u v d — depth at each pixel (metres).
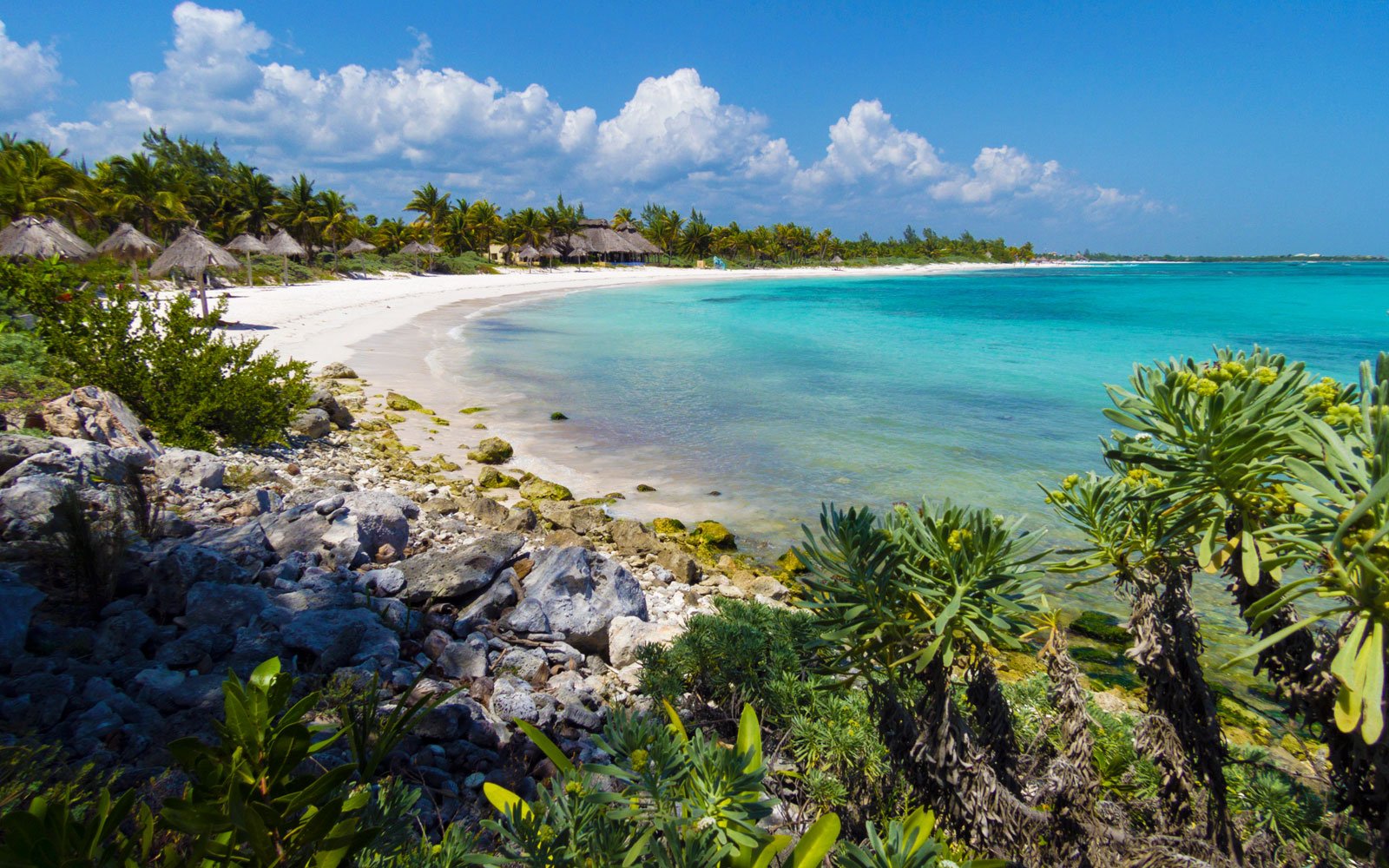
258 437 12.75
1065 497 2.42
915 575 2.11
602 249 120.38
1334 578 1.54
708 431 17.98
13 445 7.23
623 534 10.87
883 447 16.64
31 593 4.82
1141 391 2.41
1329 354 33.19
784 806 3.49
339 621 5.43
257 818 1.34
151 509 7.47
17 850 1.20
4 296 14.31
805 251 169.62
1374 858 1.72
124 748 3.84
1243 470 1.98
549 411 19.95
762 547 11.37
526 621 6.58
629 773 1.55
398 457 14.42
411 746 4.34
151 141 82.56
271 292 49.78
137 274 31.36
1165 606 2.29
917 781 2.16
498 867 1.60
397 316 42.41
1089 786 2.32
